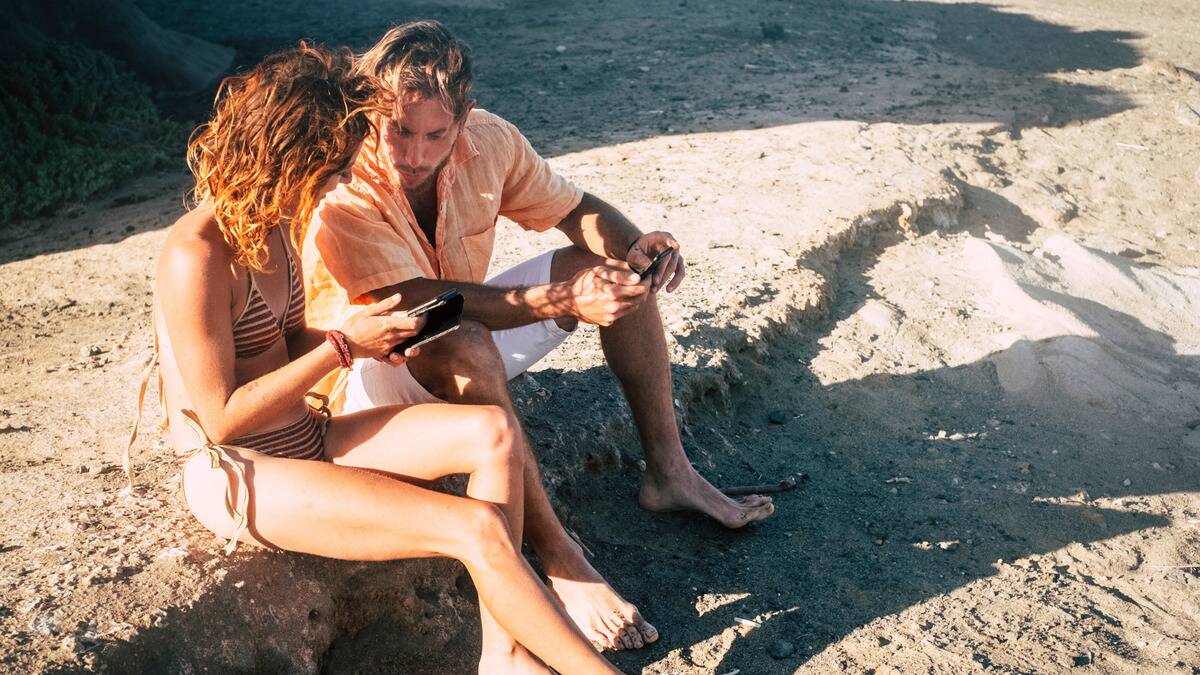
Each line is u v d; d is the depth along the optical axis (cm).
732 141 834
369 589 302
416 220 319
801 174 729
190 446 273
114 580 270
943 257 625
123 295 671
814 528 387
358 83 255
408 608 309
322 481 260
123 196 898
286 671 274
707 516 384
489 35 1340
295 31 1443
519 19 1423
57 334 606
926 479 425
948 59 1180
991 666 314
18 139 953
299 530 262
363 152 304
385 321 255
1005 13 1446
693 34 1274
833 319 546
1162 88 1073
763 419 464
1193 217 769
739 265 568
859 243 629
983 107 957
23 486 346
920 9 1465
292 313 282
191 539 290
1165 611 347
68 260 749
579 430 396
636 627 314
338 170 254
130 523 302
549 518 304
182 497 319
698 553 367
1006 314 554
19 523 311
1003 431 464
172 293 251
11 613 256
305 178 248
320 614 288
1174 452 451
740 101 979
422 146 293
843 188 693
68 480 349
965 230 690
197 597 267
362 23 1473
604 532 370
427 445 274
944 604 344
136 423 303
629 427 415
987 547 379
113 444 397
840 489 416
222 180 246
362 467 281
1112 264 619
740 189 702
